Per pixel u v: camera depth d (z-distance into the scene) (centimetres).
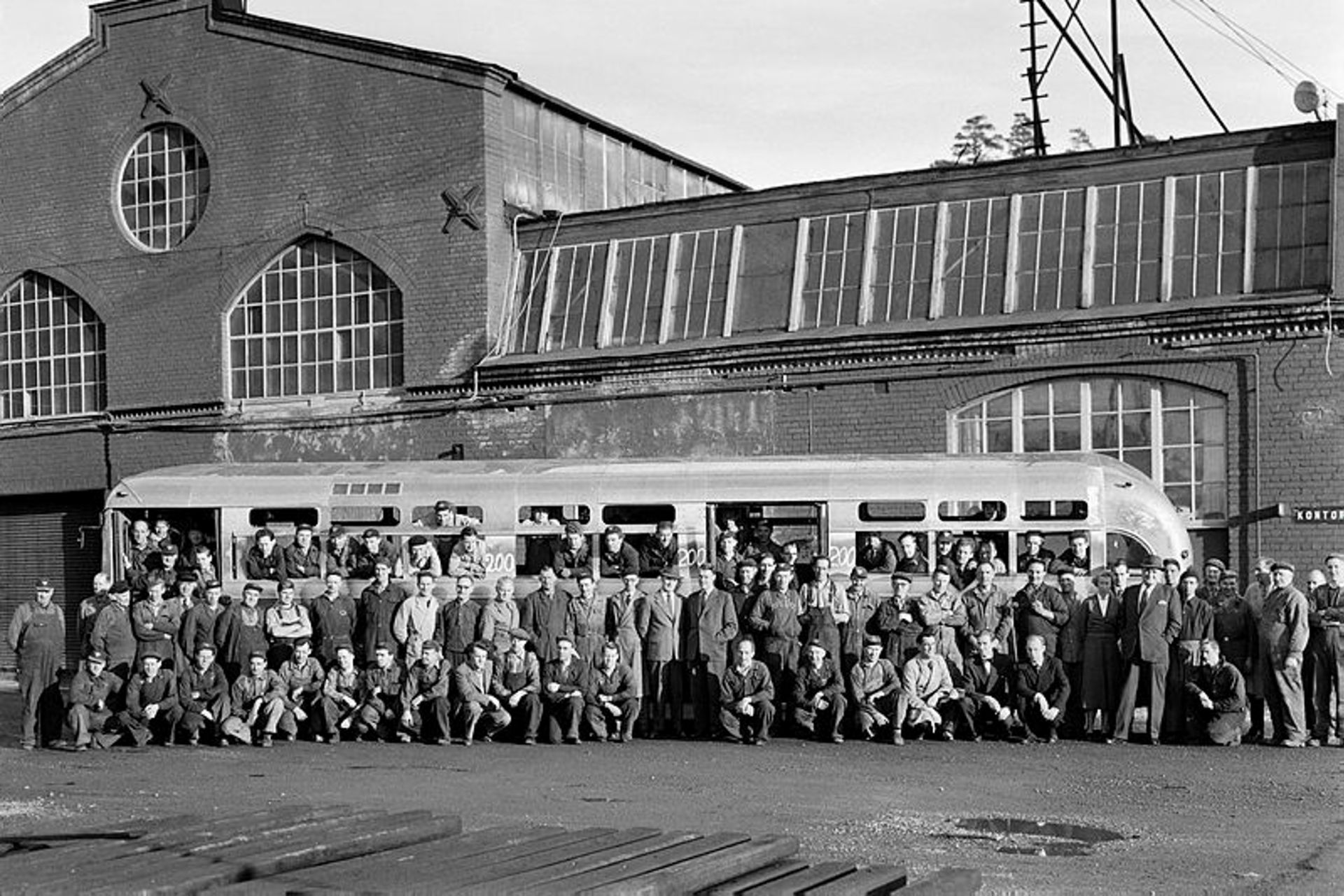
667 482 2219
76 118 3281
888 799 1467
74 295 3294
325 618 2053
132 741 1984
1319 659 1833
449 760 1792
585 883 758
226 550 2336
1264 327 2262
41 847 950
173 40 3172
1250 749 1805
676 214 2781
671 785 1573
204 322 3125
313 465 2386
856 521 2164
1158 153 2409
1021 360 2423
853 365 2547
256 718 1973
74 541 3303
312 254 3050
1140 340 2345
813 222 2666
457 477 2297
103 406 3266
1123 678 1877
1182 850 1220
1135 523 2108
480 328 2858
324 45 3009
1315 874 1134
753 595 2000
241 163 3098
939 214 2562
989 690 1909
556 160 3084
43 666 1981
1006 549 2162
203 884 767
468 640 1997
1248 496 2270
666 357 2678
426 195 2911
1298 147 2325
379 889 740
